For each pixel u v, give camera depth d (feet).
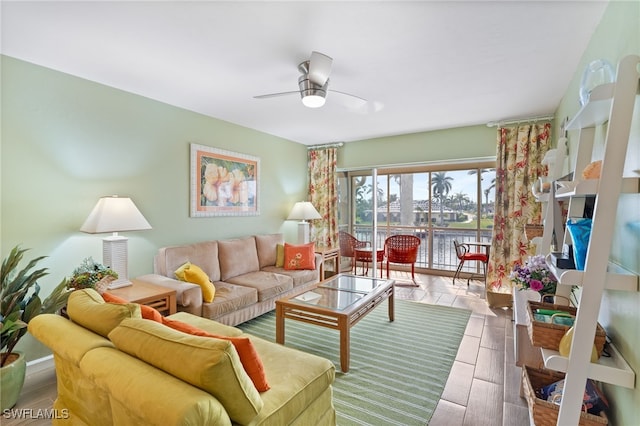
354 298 9.19
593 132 5.67
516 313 7.14
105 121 9.32
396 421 6.13
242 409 3.85
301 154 17.76
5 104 7.51
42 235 8.13
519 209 12.70
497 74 8.47
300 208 15.71
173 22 6.13
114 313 4.86
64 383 5.14
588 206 5.41
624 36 4.73
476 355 8.75
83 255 8.90
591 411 5.06
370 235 19.86
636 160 4.26
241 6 5.60
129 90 9.76
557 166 8.45
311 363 5.50
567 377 4.27
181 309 8.83
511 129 12.94
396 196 20.30
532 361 6.30
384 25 6.19
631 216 4.39
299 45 6.98
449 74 8.46
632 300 4.23
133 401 3.51
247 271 12.76
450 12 5.78
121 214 8.45
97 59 7.70
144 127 10.32
